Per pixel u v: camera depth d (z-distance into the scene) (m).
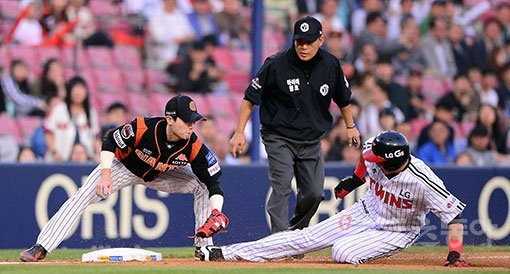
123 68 40.25
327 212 30.58
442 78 43.53
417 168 18.17
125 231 28.33
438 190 18.12
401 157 17.80
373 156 17.95
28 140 35.12
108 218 28.05
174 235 29.09
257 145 29.95
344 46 42.31
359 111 38.75
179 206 29.22
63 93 35.25
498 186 32.75
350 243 18.73
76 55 39.16
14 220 27.33
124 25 40.91
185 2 42.06
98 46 39.97
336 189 19.97
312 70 21.19
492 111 40.25
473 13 45.72
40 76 35.97
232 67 42.66
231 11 43.19
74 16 39.53
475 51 44.75
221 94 41.94
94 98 39.00
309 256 23.86
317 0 43.41
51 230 19.16
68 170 28.25
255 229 29.42
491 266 19.83
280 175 21.28
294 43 20.95
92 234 27.75
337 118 36.28
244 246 19.11
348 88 21.88
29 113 35.50
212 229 18.47
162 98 40.72
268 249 18.98
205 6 42.62
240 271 16.42
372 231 18.92
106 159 18.58
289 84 21.11
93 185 19.23
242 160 36.09
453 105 42.19
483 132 39.53
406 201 18.39
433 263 20.36
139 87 40.38
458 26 44.88
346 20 43.69
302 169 21.83
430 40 43.88
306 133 21.44
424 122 41.56
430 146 38.69
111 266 17.44
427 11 44.47
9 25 38.09
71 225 19.23
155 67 40.97
